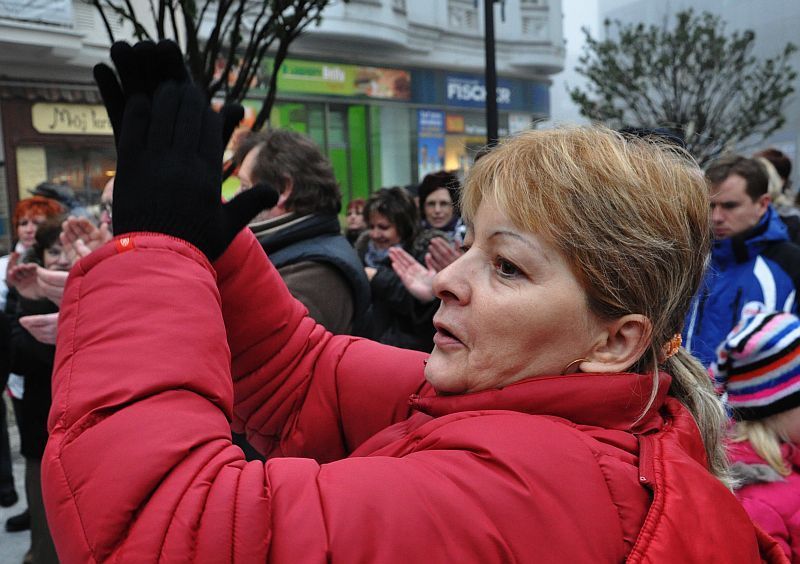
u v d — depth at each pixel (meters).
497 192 0.71
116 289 0.66
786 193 4.28
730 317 2.53
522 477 0.60
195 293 0.68
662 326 0.73
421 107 13.90
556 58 15.33
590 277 0.69
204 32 8.14
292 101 12.04
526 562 0.58
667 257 0.71
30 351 2.15
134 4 4.89
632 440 0.69
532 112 15.79
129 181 0.72
